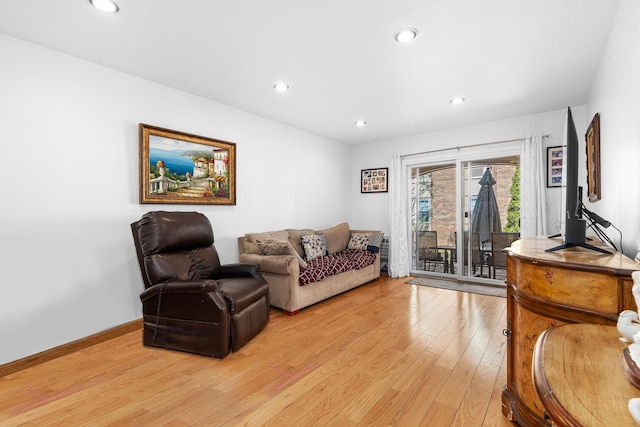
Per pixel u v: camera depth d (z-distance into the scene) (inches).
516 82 119.6
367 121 171.2
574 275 50.8
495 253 177.3
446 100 138.9
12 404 70.6
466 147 181.2
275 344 101.4
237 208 150.4
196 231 114.2
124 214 111.0
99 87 104.9
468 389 75.7
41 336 92.1
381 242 196.5
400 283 184.4
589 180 121.5
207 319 92.4
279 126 173.5
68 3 73.4
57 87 95.8
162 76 114.3
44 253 93.2
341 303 145.6
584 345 30.9
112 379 80.7
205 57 100.4
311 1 73.2
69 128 98.2
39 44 91.9
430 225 201.3
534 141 155.5
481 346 99.0
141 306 115.6
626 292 45.4
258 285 111.5
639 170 64.5
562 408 21.7
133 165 113.7
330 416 66.1
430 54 98.3
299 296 131.6
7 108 86.6
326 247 183.5
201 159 133.7
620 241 77.7
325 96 134.4
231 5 74.6
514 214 170.7
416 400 71.5
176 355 94.0
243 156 153.3
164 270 100.0
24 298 89.4
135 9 75.9
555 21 81.0
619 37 76.7
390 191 207.5
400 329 113.4
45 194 93.4
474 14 78.2
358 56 99.6
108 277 106.9
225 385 77.7
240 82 120.0
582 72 110.7
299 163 187.0
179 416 66.2
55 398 72.7
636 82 65.3
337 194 218.5
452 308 136.8
